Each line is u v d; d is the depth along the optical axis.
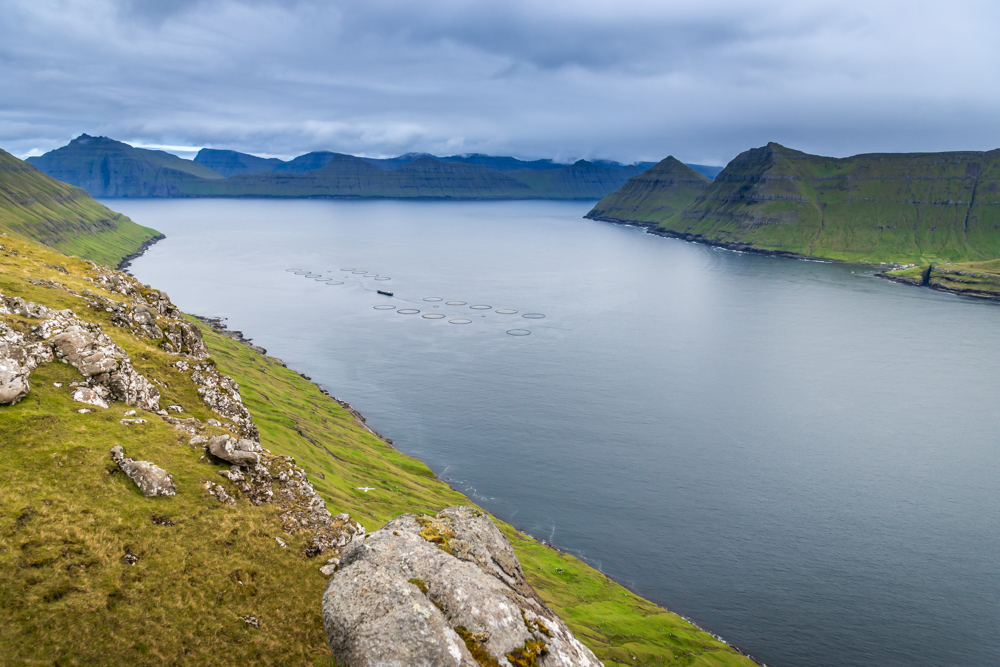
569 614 94.69
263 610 44.66
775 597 120.56
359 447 150.88
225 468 56.06
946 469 173.12
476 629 41.31
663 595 119.62
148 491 49.94
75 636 37.69
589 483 160.88
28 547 40.94
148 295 100.12
